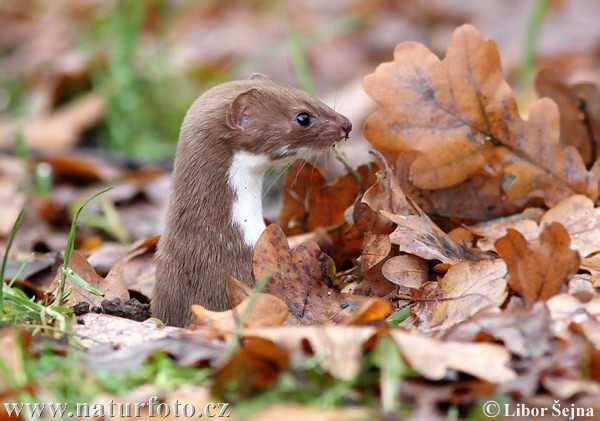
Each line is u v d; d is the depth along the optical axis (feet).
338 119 30.81
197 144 28.35
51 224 49.83
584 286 24.38
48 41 87.56
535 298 23.43
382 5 102.12
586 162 35.09
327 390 19.26
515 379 19.12
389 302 25.95
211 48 91.66
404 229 26.71
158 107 68.49
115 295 28.86
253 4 104.01
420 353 19.35
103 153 61.16
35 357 21.52
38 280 32.55
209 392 19.22
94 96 68.69
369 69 85.66
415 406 18.90
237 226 27.91
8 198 46.75
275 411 18.21
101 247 40.47
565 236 23.02
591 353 19.40
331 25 84.94
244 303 22.91
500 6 96.63
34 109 71.31
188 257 27.48
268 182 54.70
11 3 98.48
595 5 92.22
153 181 54.19
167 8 91.15
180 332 23.81
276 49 78.69
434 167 29.89
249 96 28.71
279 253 25.84
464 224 30.07
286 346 19.36
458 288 24.04
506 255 23.95
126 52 68.49
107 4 86.84
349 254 30.94
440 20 97.76
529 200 30.66
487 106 29.78
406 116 29.86
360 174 31.45
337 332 20.29
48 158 56.24
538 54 83.10
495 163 30.19
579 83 34.65
